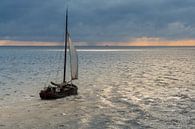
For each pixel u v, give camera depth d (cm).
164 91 5878
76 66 5869
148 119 3634
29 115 3869
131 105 4472
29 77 8738
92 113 3969
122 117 3738
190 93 5597
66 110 4159
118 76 9000
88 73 10000
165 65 14475
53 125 3400
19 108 4297
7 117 3762
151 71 10950
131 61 18212
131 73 10050
